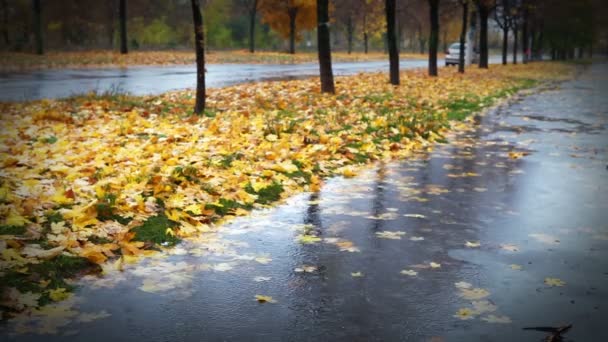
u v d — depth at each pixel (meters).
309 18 59.72
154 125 10.48
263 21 61.53
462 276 4.26
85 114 11.78
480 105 16.64
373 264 4.48
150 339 3.25
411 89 19.81
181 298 3.79
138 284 3.98
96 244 4.57
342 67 37.00
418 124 11.48
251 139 9.02
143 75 24.97
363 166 8.12
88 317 3.49
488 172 7.86
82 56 39.38
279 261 4.50
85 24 61.88
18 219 4.76
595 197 6.61
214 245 4.80
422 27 77.69
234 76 25.89
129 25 66.06
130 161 7.27
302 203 6.18
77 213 5.08
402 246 4.89
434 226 5.46
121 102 13.67
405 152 9.15
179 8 72.12
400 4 64.56
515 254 4.75
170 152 7.80
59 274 4.04
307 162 7.69
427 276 4.25
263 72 29.33
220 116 11.67
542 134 11.39
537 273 4.34
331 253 4.70
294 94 16.41
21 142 8.56
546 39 71.69
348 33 71.69
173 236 4.93
